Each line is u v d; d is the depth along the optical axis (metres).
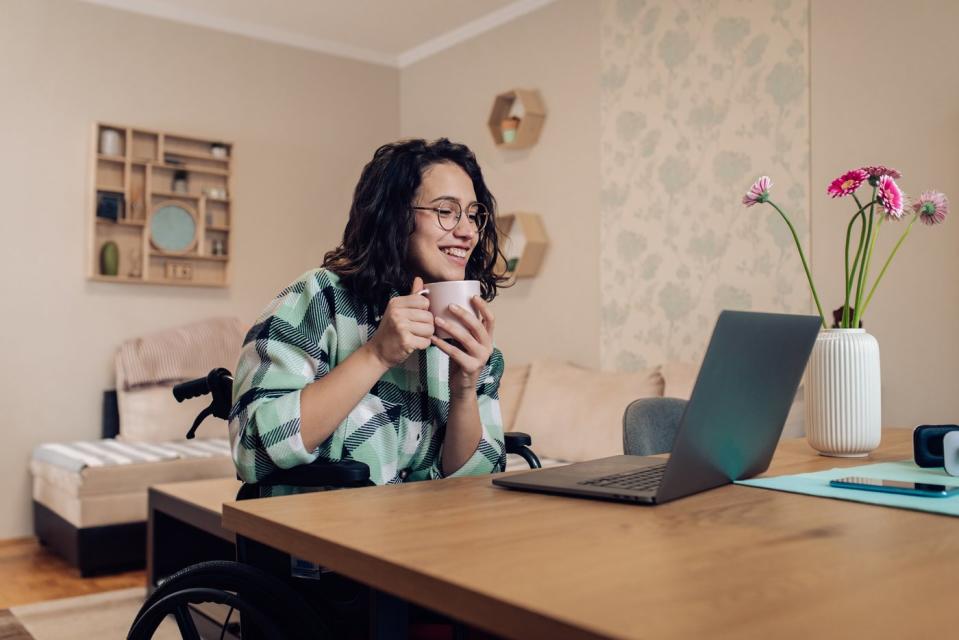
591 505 0.86
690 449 0.87
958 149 2.56
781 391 1.02
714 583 0.56
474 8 4.29
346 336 1.31
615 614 0.49
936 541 0.69
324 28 4.59
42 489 3.61
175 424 3.90
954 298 2.57
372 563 0.64
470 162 1.44
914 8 2.67
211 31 4.43
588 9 3.85
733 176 3.23
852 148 2.85
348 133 4.90
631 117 3.64
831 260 2.91
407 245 1.36
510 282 4.23
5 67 3.84
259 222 4.57
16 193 3.86
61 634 2.53
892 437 1.72
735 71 3.23
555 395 3.42
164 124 4.27
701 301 3.34
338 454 1.28
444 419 1.36
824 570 0.60
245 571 0.97
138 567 3.36
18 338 3.85
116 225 4.11
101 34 4.09
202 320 4.35
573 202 3.91
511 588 0.55
